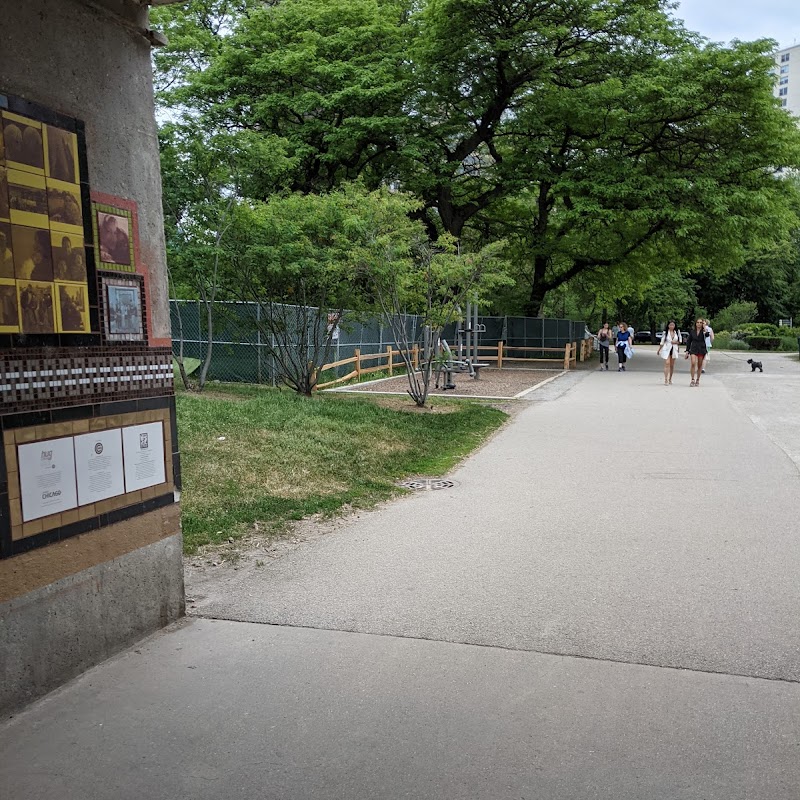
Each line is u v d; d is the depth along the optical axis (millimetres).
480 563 5672
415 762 3113
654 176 26375
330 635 4379
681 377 23672
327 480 8141
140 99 4328
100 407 4012
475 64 25422
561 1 24156
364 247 13688
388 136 25703
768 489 8047
